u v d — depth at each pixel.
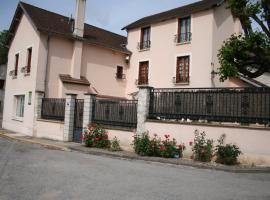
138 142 11.45
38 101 18.38
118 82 23.47
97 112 14.30
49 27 19.70
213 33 18.84
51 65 19.33
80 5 20.78
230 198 5.80
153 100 12.12
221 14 19.55
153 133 11.73
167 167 9.41
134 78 23.52
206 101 10.69
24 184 6.43
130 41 24.23
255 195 6.10
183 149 10.88
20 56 21.67
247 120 9.78
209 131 10.35
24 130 19.56
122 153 11.65
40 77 18.75
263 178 7.99
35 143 15.20
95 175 7.57
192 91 11.05
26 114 19.48
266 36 11.67
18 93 21.20
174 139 11.11
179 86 20.25
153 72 22.08
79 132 15.49
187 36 20.38
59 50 19.78
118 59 23.56
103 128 13.59
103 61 22.45
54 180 6.87
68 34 19.95
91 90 21.50
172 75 20.75
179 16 20.64
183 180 7.35
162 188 6.42
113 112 13.57
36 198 5.43
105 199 5.46
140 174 7.93
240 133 9.73
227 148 9.62
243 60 12.10
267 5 11.98
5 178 6.98
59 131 16.39
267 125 9.41
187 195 5.92
